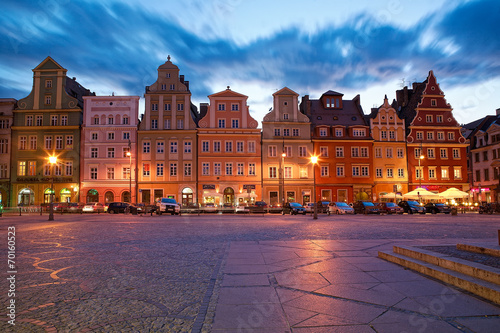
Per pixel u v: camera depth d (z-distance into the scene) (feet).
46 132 170.91
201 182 169.27
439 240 40.27
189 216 115.85
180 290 20.08
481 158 184.75
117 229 61.57
